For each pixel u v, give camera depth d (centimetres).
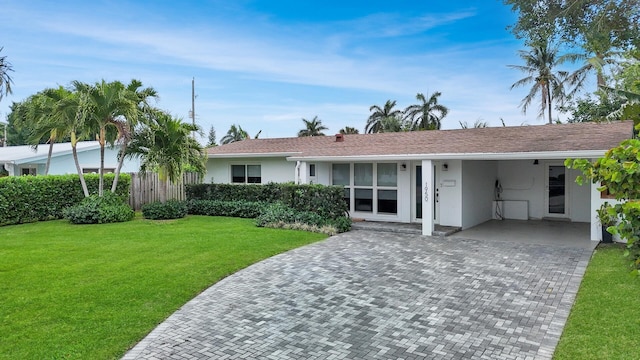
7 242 1060
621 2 923
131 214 1500
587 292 636
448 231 1183
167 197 1877
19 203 1413
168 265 819
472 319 552
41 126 1539
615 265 781
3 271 772
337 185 1401
